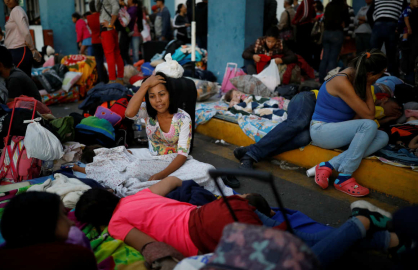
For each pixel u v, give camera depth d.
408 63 5.88
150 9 13.02
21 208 1.50
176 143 3.06
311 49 7.99
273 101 4.65
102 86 4.50
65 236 1.61
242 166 3.54
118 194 2.75
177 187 2.62
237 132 4.29
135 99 2.77
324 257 1.81
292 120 3.51
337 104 3.22
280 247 1.14
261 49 5.79
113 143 3.87
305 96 3.58
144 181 2.95
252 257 1.13
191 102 3.61
